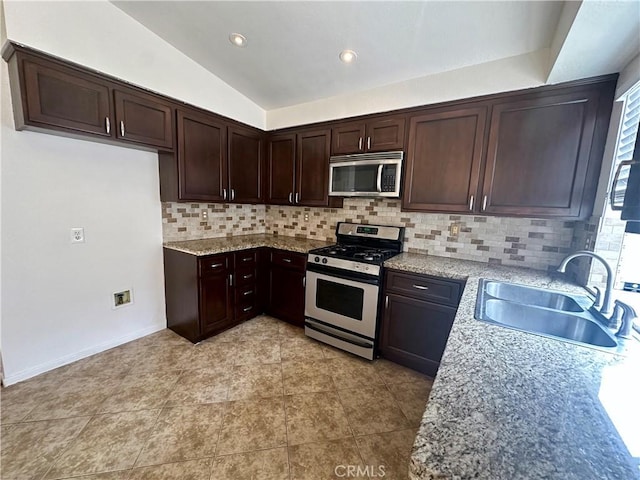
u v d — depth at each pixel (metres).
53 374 2.06
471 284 1.68
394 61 2.09
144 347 2.48
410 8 1.64
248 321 3.06
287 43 2.10
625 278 1.50
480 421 0.60
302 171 3.00
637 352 0.90
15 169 1.83
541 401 0.66
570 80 1.71
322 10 1.76
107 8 1.92
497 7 1.53
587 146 1.70
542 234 2.06
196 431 1.61
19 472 1.34
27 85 1.64
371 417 1.75
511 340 0.97
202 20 2.00
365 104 2.52
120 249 2.44
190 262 2.51
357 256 2.43
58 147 2.00
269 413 1.76
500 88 1.91
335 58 2.18
